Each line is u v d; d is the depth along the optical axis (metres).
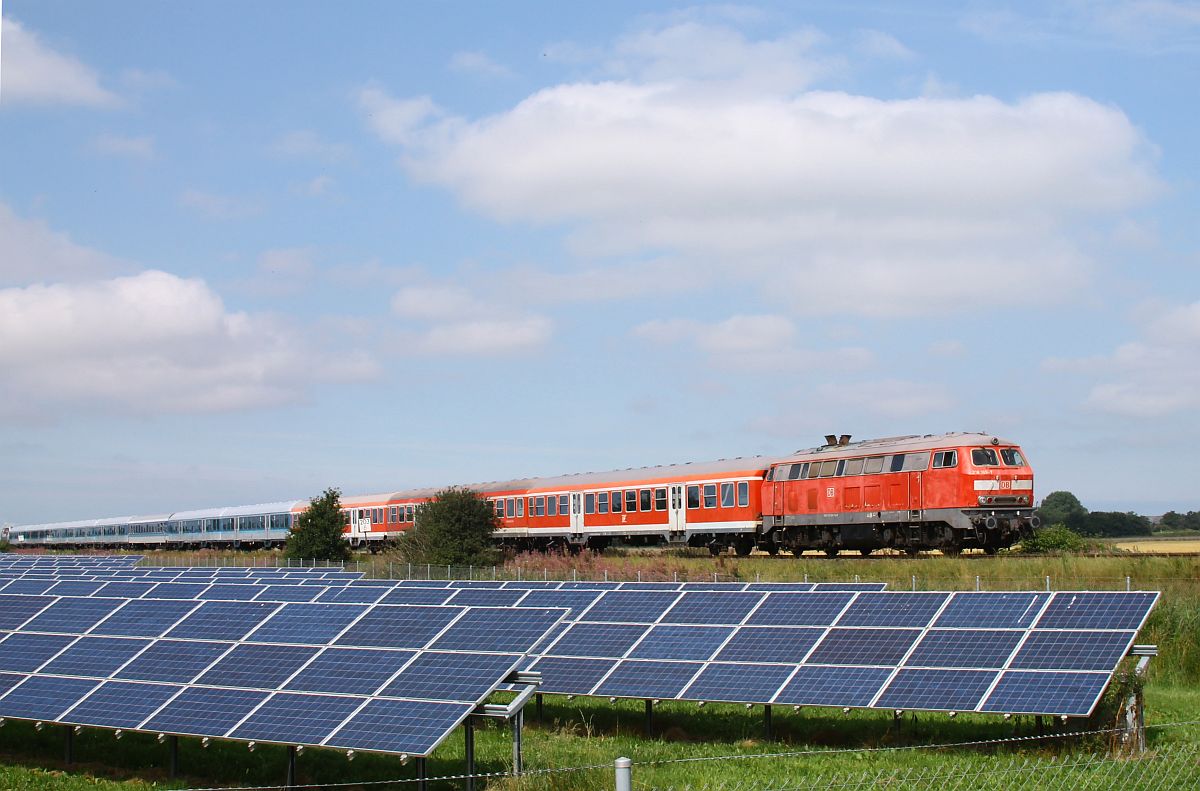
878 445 48.78
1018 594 20.70
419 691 16.95
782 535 52.75
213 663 19.56
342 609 21.03
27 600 25.55
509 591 25.19
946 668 19.28
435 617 19.67
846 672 19.83
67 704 19.20
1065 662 18.58
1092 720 20.00
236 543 99.19
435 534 58.62
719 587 24.28
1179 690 26.34
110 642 21.61
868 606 21.75
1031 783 16.69
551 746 20.50
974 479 43.84
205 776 19.28
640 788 16.38
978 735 20.56
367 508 83.50
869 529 48.25
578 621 24.25
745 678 20.38
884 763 18.50
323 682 18.00
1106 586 34.56
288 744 16.44
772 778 17.58
